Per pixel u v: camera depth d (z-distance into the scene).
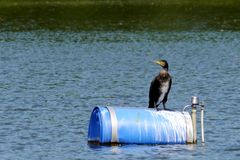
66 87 42.16
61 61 54.97
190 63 53.19
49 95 39.38
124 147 27.25
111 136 27.25
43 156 26.67
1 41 70.62
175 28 79.25
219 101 37.12
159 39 70.25
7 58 57.41
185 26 80.81
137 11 94.38
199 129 30.70
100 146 27.41
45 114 34.06
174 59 55.81
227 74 47.16
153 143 27.33
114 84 43.22
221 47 63.44
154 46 64.81
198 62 53.69
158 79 27.75
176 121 27.58
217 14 90.81
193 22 84.06
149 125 27.39
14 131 30.61
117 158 26.05
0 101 37.56
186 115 27.86
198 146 27.67
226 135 29.64
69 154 26.83
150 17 89.12
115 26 81.69
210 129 30.70
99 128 27.59
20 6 100.00
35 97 38.72
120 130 27.30
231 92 39.94
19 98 38.44
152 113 27.69
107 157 26.20
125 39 70.56
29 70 49.94
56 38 72.44
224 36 71.81
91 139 28.41
